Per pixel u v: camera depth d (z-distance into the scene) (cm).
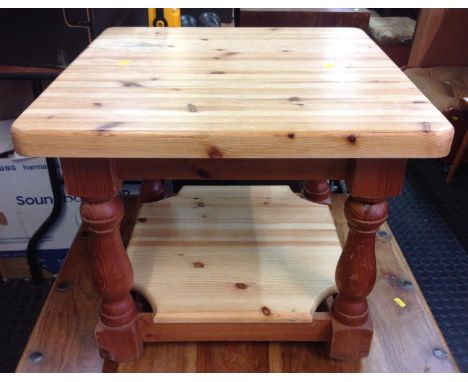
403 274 93
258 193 106
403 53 235
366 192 58
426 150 51
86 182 57
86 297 87
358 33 94
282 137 50
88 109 55
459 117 172
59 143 51
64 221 127
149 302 75
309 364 74
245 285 77
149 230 92
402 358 75
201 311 72
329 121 52
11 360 112
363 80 66
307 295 75
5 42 97
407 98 59
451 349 113
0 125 125
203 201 102
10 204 123
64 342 78
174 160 60
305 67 72
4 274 138
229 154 52
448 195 174
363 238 63
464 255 143
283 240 89
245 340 76
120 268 66
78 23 96
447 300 127
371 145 51
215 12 131
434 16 194
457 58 204
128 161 59
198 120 53
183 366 73
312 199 107
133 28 96
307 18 133
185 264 82
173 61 75
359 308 70
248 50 81
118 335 70
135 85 64
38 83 108
